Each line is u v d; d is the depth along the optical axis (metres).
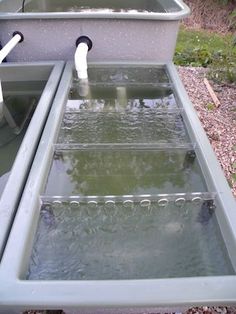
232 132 2.20
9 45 2.10
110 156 1.39
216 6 5.50
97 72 2.20
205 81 2.89
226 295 0.79
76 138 1.52
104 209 1.11
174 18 2.19
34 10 3.18
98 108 1.79
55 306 0.79
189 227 1.05
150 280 0.83
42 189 1.17
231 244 0.94
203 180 1.24
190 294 0.80
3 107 2.15
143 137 1.53
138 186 1.23
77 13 2.19
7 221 1.00
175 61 3.54
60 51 2.36
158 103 1.85
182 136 1.54
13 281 0.83
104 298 0.79
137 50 2.34
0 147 1.79
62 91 1.83
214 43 4.50
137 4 3.36
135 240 1.01
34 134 1.43
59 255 0.97
